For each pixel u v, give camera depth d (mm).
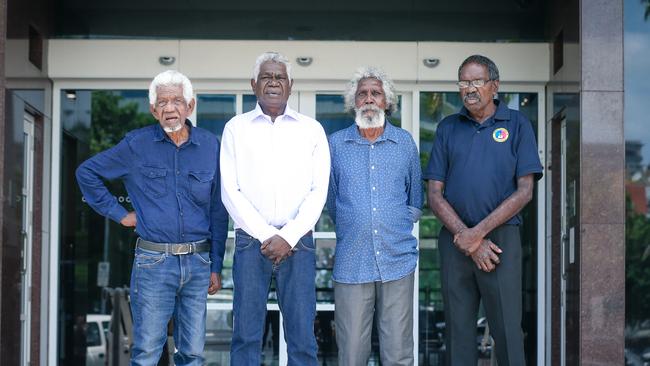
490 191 5156
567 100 5918
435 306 6746
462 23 6816
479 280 5207
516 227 5207
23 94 6031
